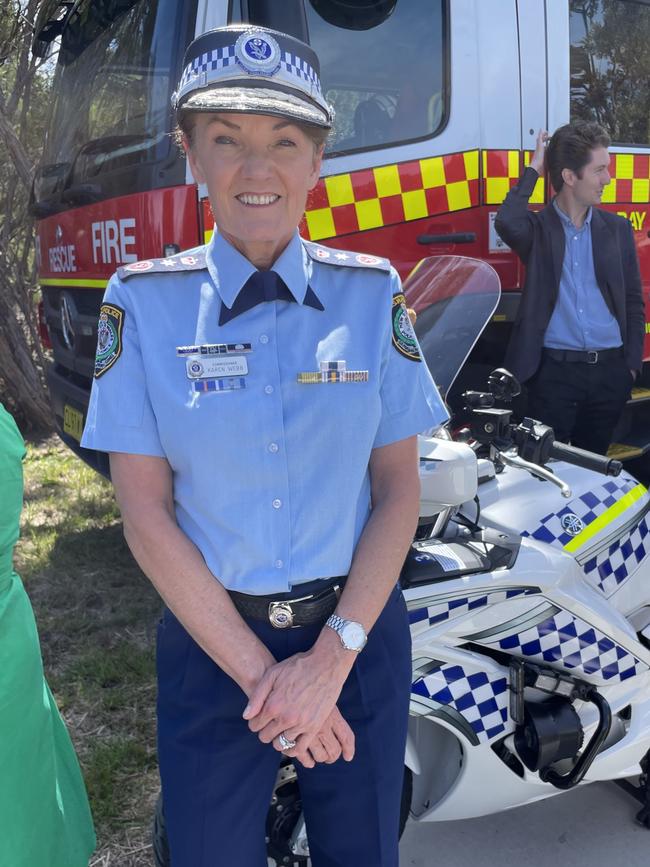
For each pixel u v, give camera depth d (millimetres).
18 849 1487
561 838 2438
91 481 5516
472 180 3531
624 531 2268
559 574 2021
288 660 1414
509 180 3607
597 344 3502
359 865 1553
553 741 1979
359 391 1448
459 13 3424
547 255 3426
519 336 3488
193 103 1384
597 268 3463
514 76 3568
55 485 5469
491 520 2150
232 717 1475
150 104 3258
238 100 1365
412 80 3383
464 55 3449
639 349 3604
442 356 2385
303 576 1441
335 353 1448
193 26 3121
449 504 1911
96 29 3939
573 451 2199
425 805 2088
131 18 3549
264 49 1393
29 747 1517
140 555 1434
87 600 3859
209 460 1401
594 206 3844
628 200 4098
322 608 1466
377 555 1485
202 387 1398
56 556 4316
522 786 2068
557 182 3404
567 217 3441
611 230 3488
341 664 1413
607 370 3553
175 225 3117
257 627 1460
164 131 3146
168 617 1566
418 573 1892
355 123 3295
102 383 1432
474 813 2078
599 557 2229
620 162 4023
